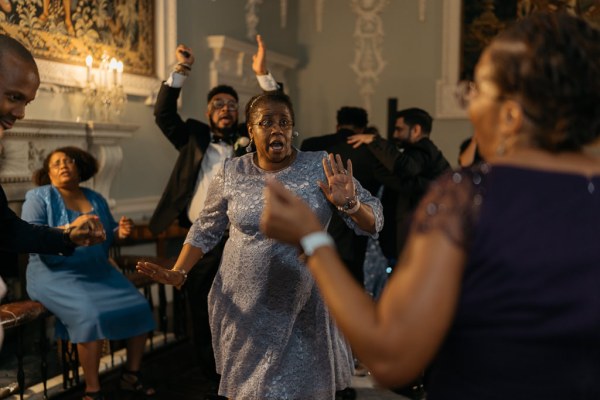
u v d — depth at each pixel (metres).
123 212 5.66
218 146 4.15
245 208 2.45
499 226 0.93
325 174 2.50
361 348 0.93
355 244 4.16
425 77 8.45
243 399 2.43
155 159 6.09
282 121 2.49
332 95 8.88
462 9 8.23
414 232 0.96
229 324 2.49
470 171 0.99
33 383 3.84
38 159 4.42
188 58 4.18
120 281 3.91
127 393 3.82
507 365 0.93
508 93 0.99
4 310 3.48
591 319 0.90
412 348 0.89
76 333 3.55
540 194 0.94
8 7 4.33
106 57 5.18
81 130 4.75
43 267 3.72
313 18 8.91
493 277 0.93
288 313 2.41
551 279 0.91
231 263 2.50
